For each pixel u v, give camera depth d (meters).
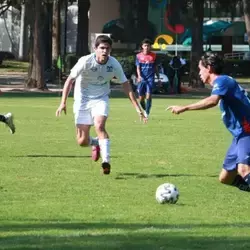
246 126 22.30
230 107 22.36
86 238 17.30
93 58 27.30
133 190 24.64
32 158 32.50
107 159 27.25
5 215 20.17
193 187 25.52
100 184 25.80
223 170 23.41
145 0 139.88
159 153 35.03
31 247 16.28
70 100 77.75
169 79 96.69
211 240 17.27
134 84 91.62
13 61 187.12
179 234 17.89
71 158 32.59
